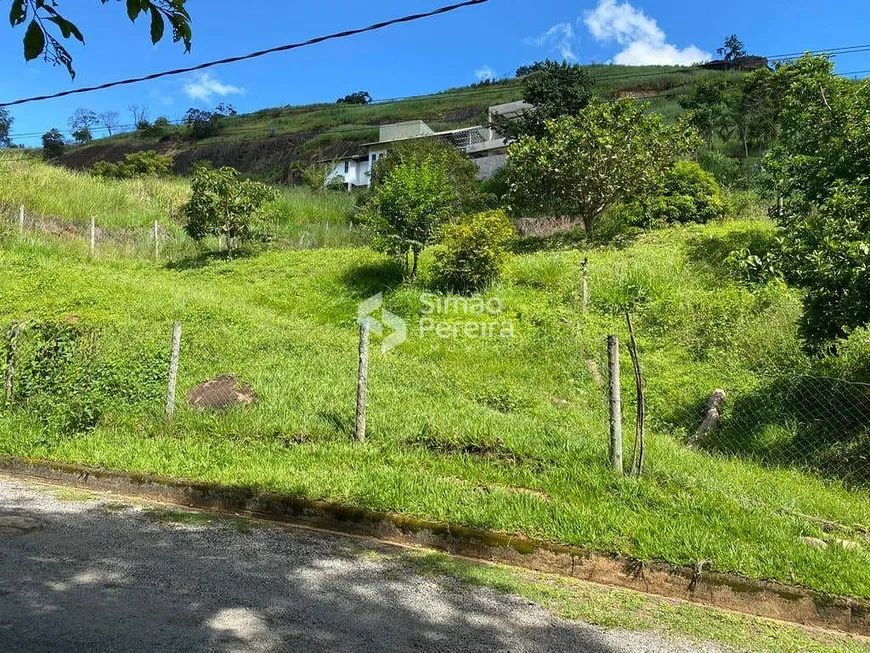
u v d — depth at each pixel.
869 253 6.13
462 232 12.62
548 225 19.45
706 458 6.23
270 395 7.07
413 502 4.64
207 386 6.99
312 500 4.77
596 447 5.65
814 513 4.96
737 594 3.71
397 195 13.52
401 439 6.00
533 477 5.10
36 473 5.73
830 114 9.95
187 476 5.30
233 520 4.69
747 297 10.65
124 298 11.76
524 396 7.73
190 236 18.03
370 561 4.03
